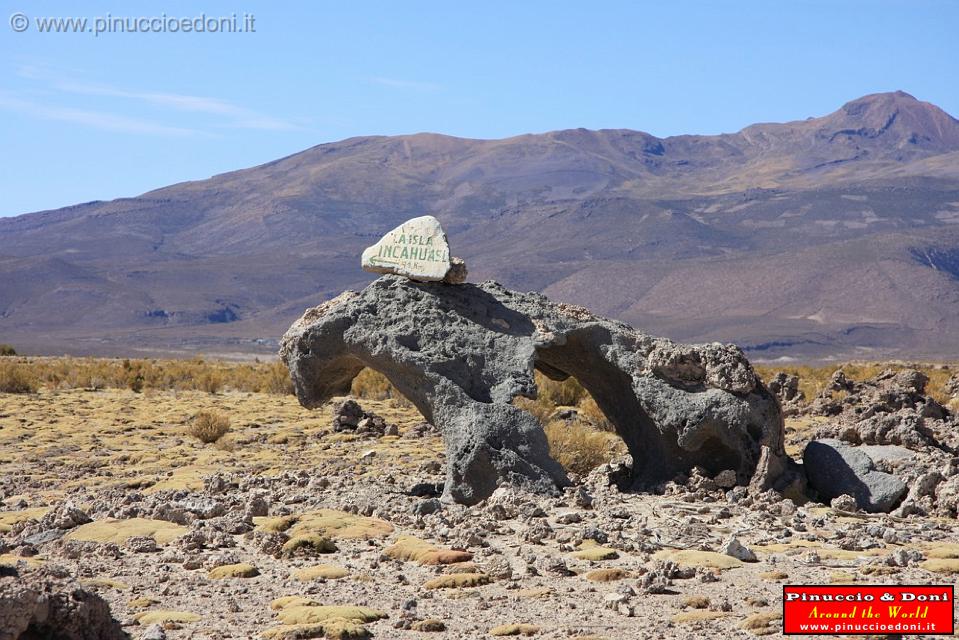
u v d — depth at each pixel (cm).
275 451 2153
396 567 1035
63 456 2136
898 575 946
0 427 2567
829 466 1435
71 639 675
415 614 861
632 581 952
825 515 1285
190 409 3042
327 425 2558
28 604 640
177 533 1193
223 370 5097
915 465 1482
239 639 795
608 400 1595
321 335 1496
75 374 4225
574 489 1371
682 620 821
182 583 981
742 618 828
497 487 1374
